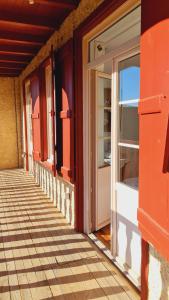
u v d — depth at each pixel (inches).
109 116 140.9
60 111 147.4
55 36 156.9
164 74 54.0
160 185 56.9
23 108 277.7
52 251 117.3
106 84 136.3
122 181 104.3
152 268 74.4
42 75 184.1
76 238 129.3
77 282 95.3
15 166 315.6
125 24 100.8
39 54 198.8
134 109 94.3
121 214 103.0
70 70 126.9
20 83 295.4
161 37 55.0
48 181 194.7
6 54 217.2
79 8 119.1
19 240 128.2
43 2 119.0
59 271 102.0
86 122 126.3
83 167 130.0
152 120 60.0
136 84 92.0
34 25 146.3
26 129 274.8
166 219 54.7
